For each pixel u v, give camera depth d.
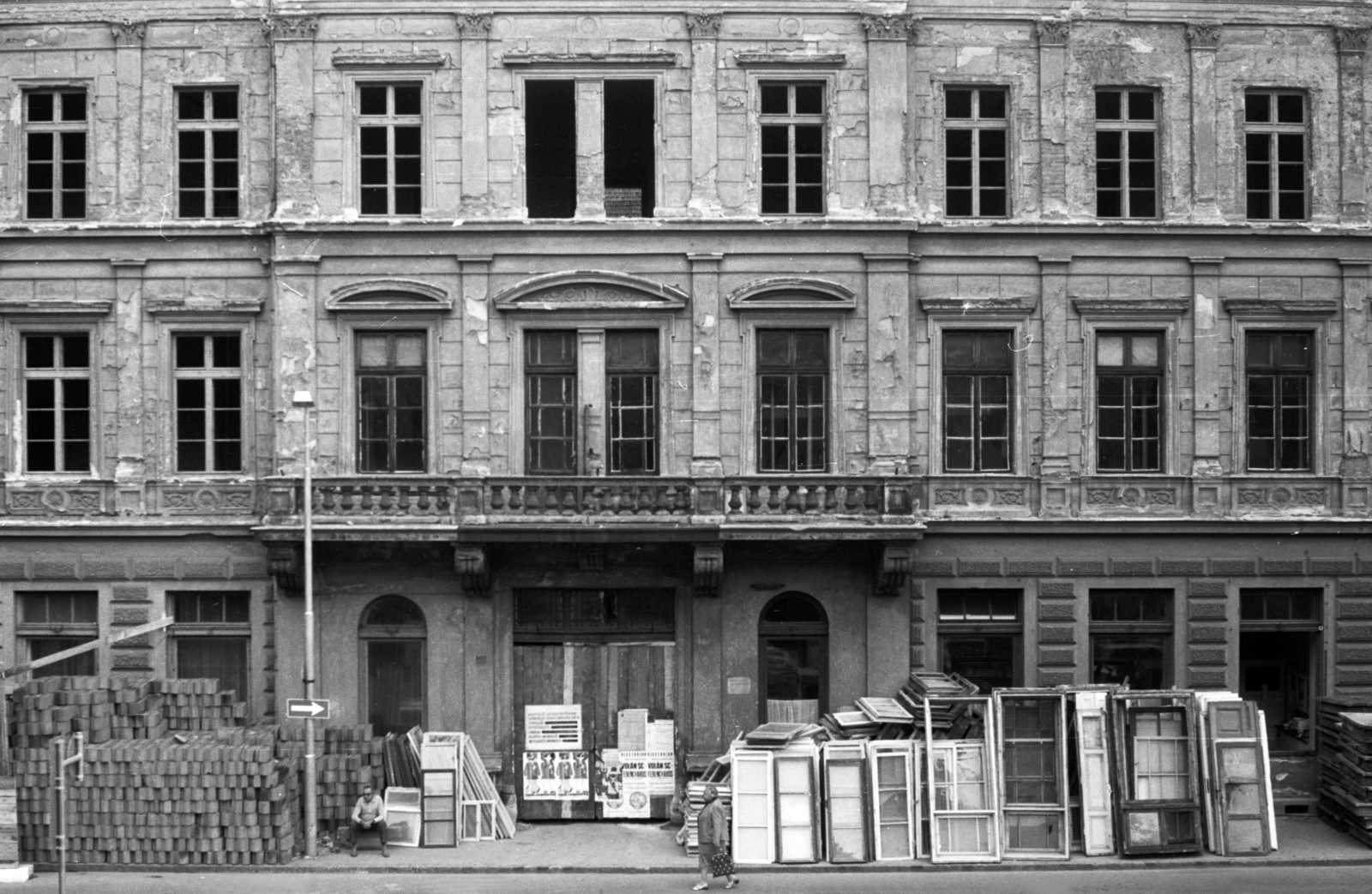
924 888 21.00
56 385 25.83
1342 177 25.98
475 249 25.20
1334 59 26.08
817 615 25.58
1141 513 25.62
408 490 24.50
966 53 25.72
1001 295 25.64
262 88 25.69
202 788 22.05
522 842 23.75
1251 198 26.17
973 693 23.34
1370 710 24.39
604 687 25.48
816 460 25.48
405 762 23.86
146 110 25.66
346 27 25.31
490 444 25.27
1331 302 25.84
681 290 25.30
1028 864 22.11
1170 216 25.75
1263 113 26.16
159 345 25.62
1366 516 25.73
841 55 25.31
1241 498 25.78
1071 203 25.75
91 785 22.02
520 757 25.38
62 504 25.62
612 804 25.30
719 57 25.39
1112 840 22.53
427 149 25.34
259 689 25.53
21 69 25.67
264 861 22.11
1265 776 22.64
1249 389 25.97
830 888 21.03
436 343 25.33
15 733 22.41
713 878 21.19
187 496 25.61
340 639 25.25
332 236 25.20
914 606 25.47
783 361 25.50
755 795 22.52
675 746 25.38
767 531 24.28
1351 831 23.55
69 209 25.91
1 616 25.59
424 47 25.34
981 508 25.62
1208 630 25.69
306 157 25.30
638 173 27.09
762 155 25.58
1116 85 25.84
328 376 25.27
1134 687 25.86
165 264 25.62
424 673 25.34
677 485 24.45
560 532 24.12
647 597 25.58
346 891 20.88
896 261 25.20
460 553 24.30
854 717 23.62
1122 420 25.91
